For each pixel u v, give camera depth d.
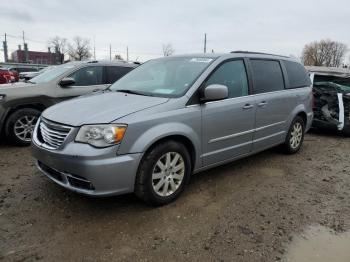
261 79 5.02
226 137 4.37
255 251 3.02
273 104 5.14
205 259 2.89
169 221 3.48
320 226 3.50
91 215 3.56
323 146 6.91
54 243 3.05
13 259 2.82
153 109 3.60
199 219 3.55
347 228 3.47
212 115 4.10
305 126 6.21
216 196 4.12
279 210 3.82
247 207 3.86
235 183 4.57
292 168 5.30
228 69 4.50
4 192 4.07
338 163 5.69
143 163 3.50
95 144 3.24
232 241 3.16
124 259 2.86
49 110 3.93
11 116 6.01
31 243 3.05
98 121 3.32
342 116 7.70
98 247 3.01
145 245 3.06
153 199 3.64
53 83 6.55
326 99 7.86
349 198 4.22
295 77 5.93
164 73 4.50
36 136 3.81
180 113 3.76
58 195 4.00
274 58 5.48
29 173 4.72
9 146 6.20
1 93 5.93
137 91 4.26
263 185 4.54
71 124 3.37
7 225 3.33
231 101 4.38
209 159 4.23
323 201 4.11
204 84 4.09
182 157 3.86
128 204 3.81
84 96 4.38
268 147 5.33
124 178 3.35
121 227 3.34
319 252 3.05
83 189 3.33
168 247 3.04
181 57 4.79
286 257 2.95
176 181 3.90
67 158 3.28
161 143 3.64
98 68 7.23
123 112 3.47
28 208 3.68
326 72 8.76
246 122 4.64
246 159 5.67
